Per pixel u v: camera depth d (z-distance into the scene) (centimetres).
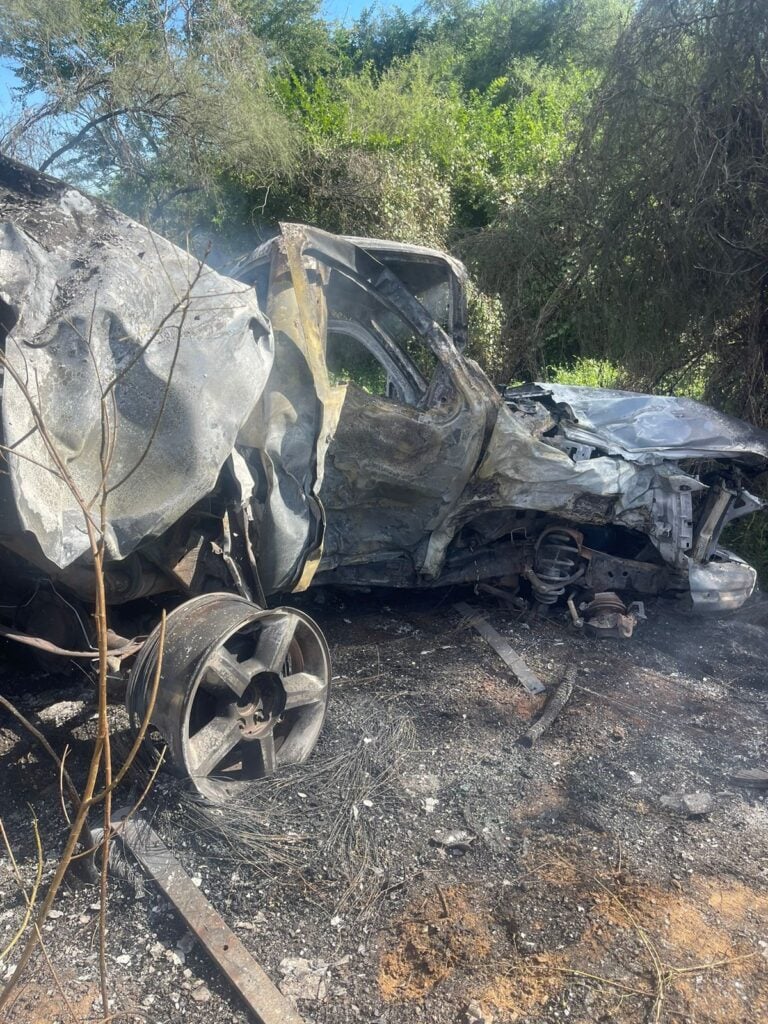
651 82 748
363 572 475
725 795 328
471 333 1091
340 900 267
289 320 402
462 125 1658
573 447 488
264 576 364
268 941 251
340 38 2434
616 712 393
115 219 359
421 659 446
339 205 1450
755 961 244
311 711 343
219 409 318
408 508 462
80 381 286
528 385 648
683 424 519
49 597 349
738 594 488
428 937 253
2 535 278
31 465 260
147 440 297
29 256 302
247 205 1491
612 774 340
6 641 411
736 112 690
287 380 388
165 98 1276
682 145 712
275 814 303
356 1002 230
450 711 389
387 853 288
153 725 306
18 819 301
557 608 515
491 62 2600
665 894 271
